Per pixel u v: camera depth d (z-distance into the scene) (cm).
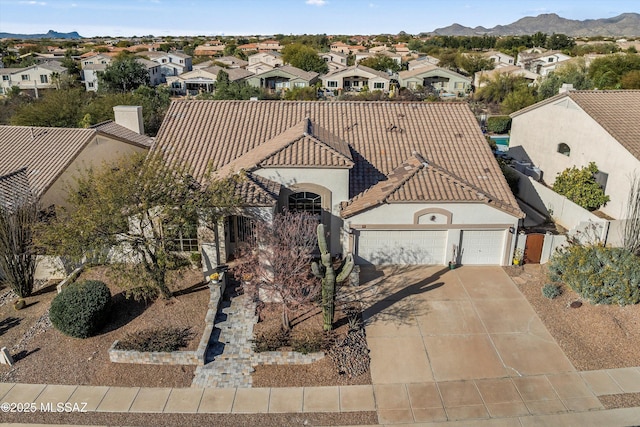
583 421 1416
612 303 1866
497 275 2212
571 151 3091
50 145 2880
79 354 1702
